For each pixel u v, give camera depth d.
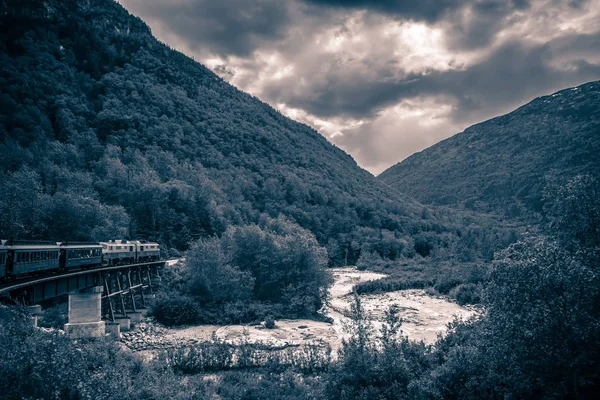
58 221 96.56
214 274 85.94
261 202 192.62
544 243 31.77
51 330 38.47
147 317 74.50
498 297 30.86
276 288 92.31
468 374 33.06
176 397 37.62
